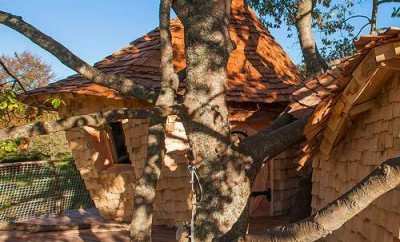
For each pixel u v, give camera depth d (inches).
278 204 438.0
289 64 518.3
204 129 174.1
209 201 173.5
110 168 453.7
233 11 510.9
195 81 176.7
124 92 195.9
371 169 190.1
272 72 450.3
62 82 450.0
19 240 380.8
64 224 425.4
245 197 178.4
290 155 443.2
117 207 448.8
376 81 171.2
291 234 100.9
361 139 204.8
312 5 483.5
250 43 478.3
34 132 147.1
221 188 173.3
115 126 451.5
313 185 288.2
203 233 172.2
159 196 412.2
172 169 398.9
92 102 426.6
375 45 148.9
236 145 180.9
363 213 194.1
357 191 89.0
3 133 144.6
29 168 611.5
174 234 383.6
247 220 179.3
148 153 202.4
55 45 179.5
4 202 536.1
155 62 429.4
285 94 415.5
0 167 537.3
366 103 189.5
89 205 563.5
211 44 176.6
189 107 176.6
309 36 477.4
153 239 367.2
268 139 189.3
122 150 458.6
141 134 407.8
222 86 178.2
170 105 179.9
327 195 255.4
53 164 528.1
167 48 200.8
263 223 401.7
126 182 437.4
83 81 427.8
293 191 441.4
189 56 178.9
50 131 149.8
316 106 194.5
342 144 231.1
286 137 193.5
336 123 198.7
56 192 517.7
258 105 406.9
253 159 183.5
